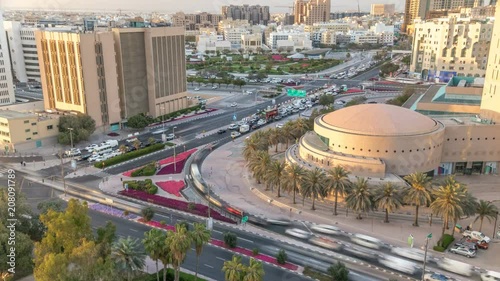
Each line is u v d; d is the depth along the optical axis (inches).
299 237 3270.2
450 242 3120.1
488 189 4128.9
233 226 3449.8
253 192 4160.9
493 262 2891.2
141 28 6441.9
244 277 2033.7
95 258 2066.9
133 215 3646.7
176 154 5349.4
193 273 2753.4
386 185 3339.1
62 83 5984.3
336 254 3019.2
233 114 7485.2
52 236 2214.6
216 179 4493.1
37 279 1988.2
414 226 3432.6
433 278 2667.3
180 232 2247.8
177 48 7224.4
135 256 2245.3
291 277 2721.5
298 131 5236.2
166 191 4160.9
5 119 5177.2
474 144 4379.9
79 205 2299.5
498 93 4431.6
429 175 4256.9
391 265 2864.2
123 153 5201.8
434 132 4069.9
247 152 4655.5
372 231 3351.4
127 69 6318.9
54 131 5610.2
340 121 4347.9
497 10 4397.1
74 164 4712.1
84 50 5634.8
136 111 6594.5
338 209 3754.9
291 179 3622.0
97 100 5964.6
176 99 7381.9
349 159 3924.7
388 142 3919.8
